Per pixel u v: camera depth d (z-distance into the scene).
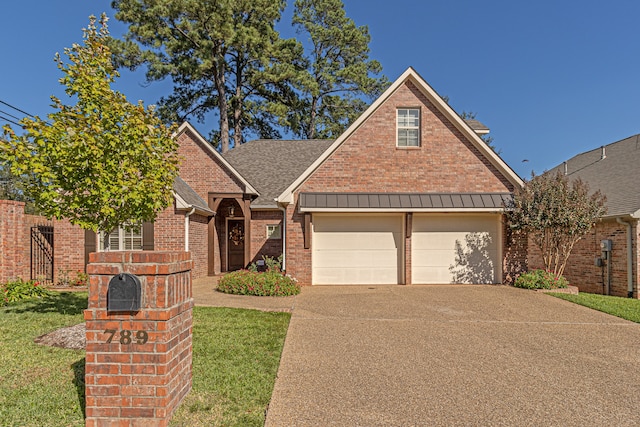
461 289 12.23
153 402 3.54
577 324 8.05
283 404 4.33
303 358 5.85
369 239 13.52
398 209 12.76
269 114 34.56
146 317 3.55
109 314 3.55
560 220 11.65
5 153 6.17
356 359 5.84
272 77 30.61
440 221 13.52
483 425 4.00
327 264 13.43
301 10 36.56
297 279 13.05
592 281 14.45
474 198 13.05
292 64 33.44
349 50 36.31
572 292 11.77
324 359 5.82
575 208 11.66
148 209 7.05
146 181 6.57
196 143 17.47
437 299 10.57
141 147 6.47
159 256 3.61
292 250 13.10
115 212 6.80
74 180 6.35
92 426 3.51
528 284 12.15
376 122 13.39
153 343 3.55
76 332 6.57
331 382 4.98
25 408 4.10
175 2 26.41
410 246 13.34
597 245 14.25
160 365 3.54
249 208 17.30
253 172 19.73
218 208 18.61
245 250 17.23
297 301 10.20
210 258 16.77
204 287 12.84
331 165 13.30
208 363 5.36
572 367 5.63
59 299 10.23
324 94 36.47
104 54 6.79
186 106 33.56
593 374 5.38
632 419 4.16
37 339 6.45
